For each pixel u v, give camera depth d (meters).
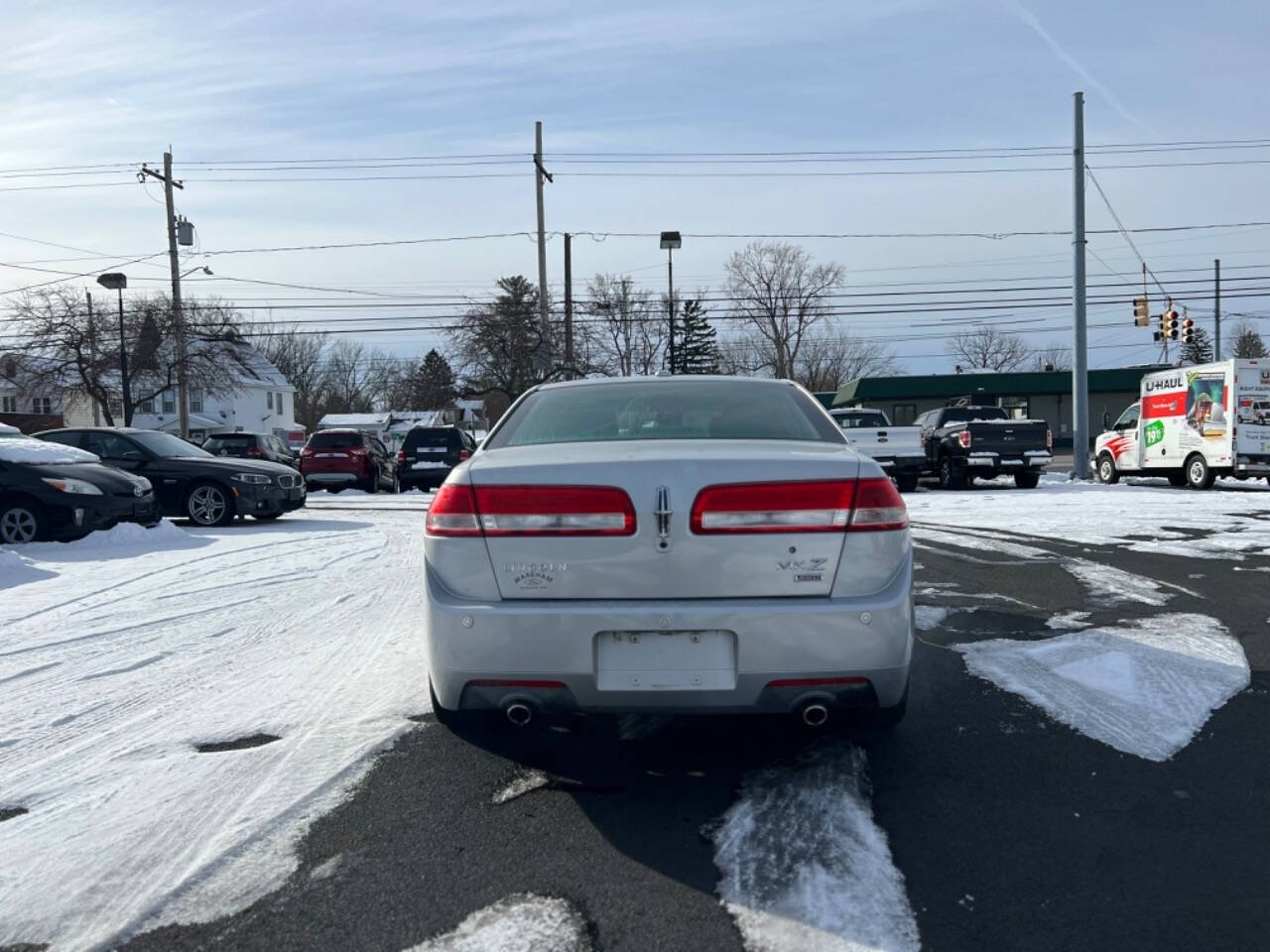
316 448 23.91
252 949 2.61
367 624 6.48
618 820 3.40
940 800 3.54
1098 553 9.54
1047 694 4.75
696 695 3.37
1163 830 3.28
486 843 3.22
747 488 3.40
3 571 8.73
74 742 4.20
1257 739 4.12
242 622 6.59
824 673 3.35
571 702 3.42
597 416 4.41
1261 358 19.28
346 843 3.22
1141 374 49.22
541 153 35.72
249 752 4.05
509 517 3.45
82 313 37.81
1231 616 6.46
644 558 3.39
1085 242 23.25
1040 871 3.00
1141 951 2.56
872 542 3.44
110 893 2.89
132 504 11.29
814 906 2.79
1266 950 2.56
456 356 41.88
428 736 4.24
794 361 61.81
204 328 41.66
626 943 2.61
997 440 21.08
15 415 51.06
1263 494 17.62
